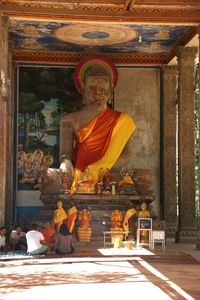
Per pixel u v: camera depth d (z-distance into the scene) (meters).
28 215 24.14
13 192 24.16
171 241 22.42
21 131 24.55
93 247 18.34
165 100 24.84
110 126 22.78
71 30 22.17
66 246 15.43
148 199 21.34
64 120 23.19
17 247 16.28
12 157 24.16
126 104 25.02
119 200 20.86
